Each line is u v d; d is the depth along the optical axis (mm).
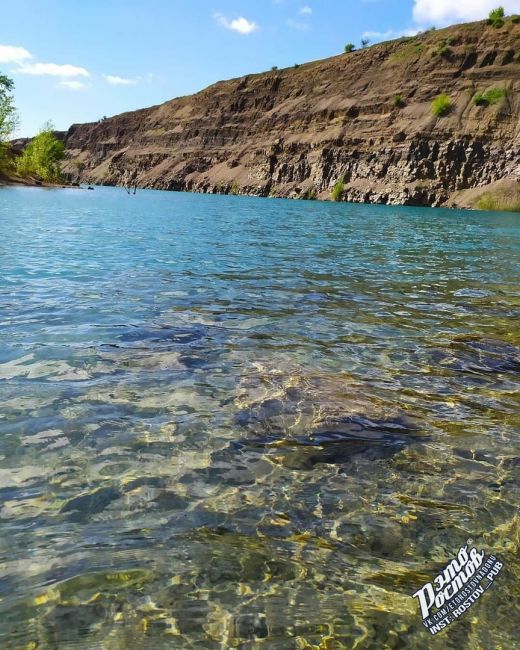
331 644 3025
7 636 2979
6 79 85312
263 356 8188
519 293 14250
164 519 4137
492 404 6758
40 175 107938
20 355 7754
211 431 5668
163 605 3260
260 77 197125
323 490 4652
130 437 5465
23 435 5402
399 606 3342
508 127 109750
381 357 8414
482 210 98062
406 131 121250
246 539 3938
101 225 30422
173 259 18062
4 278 13234
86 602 3252
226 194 160500
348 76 162875
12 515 4090
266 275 15625
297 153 146375
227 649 2963
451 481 4879
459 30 140000
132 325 9594
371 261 19734
